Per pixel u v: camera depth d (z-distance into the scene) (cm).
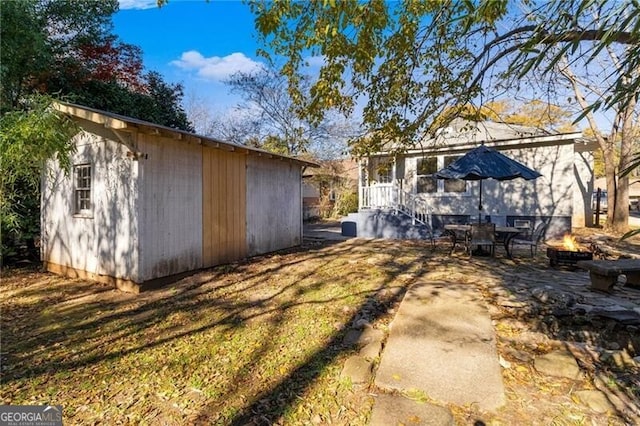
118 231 527
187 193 594
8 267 683
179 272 578
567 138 977
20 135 358
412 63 450
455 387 243
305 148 1939
